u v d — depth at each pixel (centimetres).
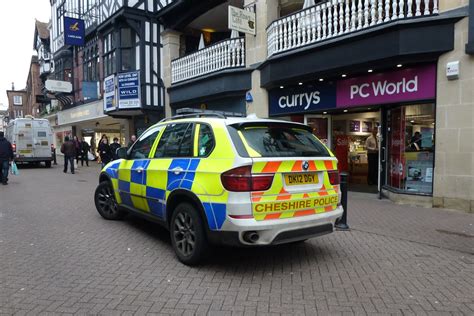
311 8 929
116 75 1711
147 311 334
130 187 587
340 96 945
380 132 923
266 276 419
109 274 421
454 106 739
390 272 434
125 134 2092
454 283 404
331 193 459
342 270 439
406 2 786
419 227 632
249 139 420
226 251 507
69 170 1820
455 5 725
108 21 1806
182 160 471
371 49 805
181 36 1650
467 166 728
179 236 467
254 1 1143
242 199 389
